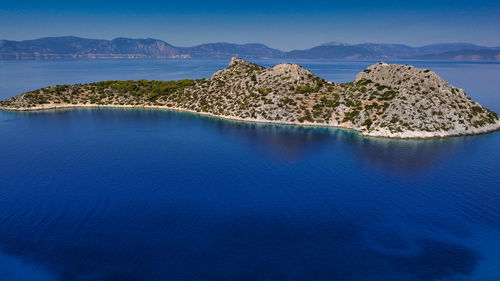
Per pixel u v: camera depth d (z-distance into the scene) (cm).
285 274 4034
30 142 9738
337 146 9344
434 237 4809
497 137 10088
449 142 9569
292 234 4859
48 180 6688
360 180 6825
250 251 4456
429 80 11800
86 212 5391
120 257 4281
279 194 6169
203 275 3991
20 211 5384
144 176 6994
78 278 3909
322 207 5672
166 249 4462
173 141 10006
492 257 4388
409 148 9025
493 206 5684
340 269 4134
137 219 5200
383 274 4059
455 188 6397
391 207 5669
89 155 8444
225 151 8919
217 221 5188
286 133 11031
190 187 6444
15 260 4203
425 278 4000
